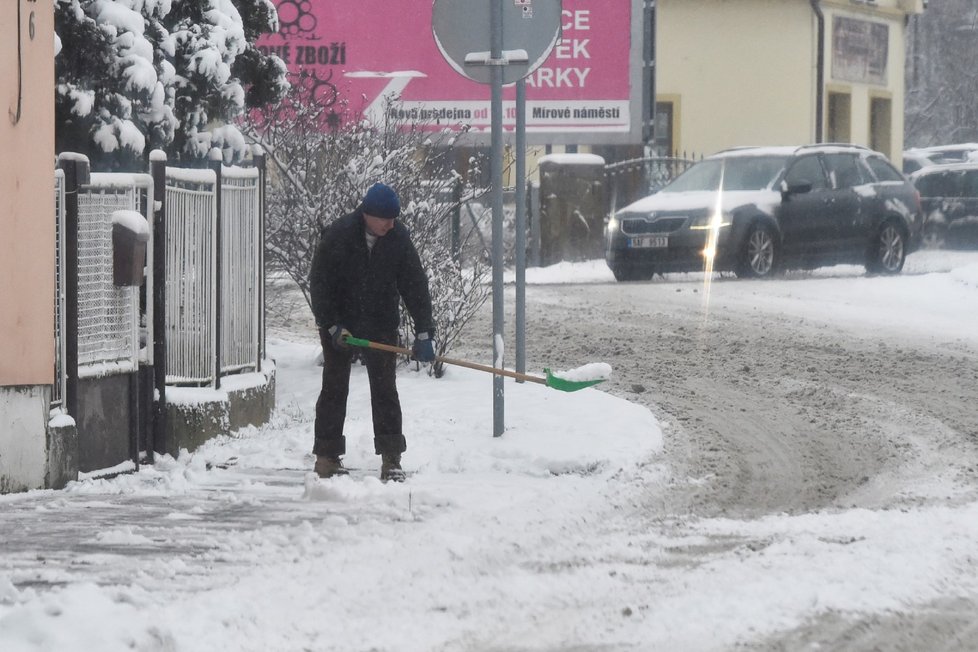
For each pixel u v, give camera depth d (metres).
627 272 56.47
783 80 92.19
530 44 24.45
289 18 66.69
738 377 31.88
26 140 20.67
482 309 44.91
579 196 64.94
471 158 33.72
